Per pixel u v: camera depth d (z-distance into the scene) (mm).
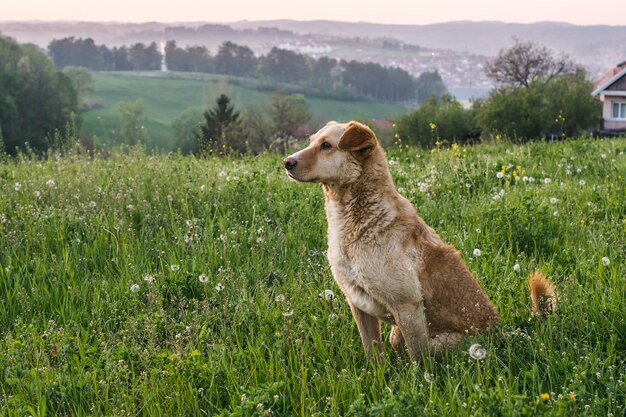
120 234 7301
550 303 5227
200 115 93312
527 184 9711
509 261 6559
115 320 5594
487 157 11258
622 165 11008
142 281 6246
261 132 66438
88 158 11445
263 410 3986
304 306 5738
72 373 4719
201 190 8789
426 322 4883
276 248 7141
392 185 5039
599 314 5203
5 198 8352
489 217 7840
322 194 8914
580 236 7371
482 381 4309
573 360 4555
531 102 47438
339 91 196250
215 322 5512
